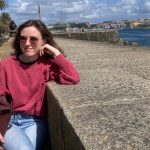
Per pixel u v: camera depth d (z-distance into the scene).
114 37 20.84
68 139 1.32
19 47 1.76
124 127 1.18
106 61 3.19
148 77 2.21
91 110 1.39
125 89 1.75
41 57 1.79
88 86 1.82
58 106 1.52
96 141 1.08
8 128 1.56
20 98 1.68
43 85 1.76
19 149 1.49
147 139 1.08
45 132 1.78
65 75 1.81
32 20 1.76
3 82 1.69
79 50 4.95
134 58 3.47
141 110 1.36
